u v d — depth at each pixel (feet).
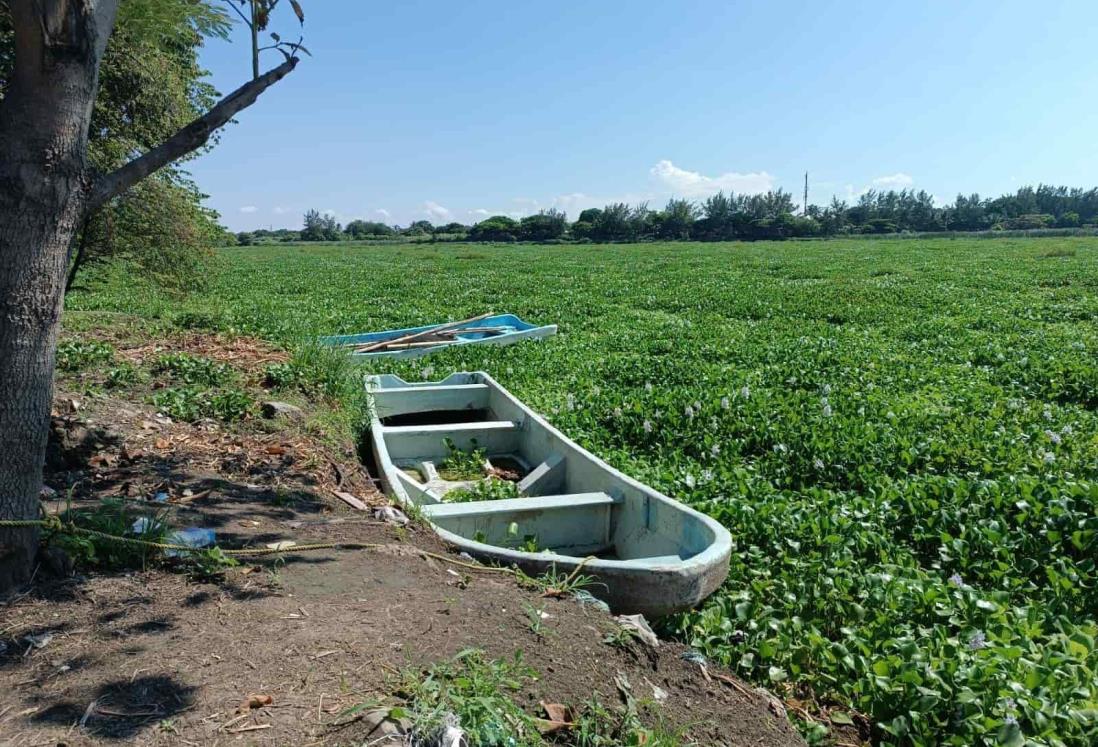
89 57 9.76
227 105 11.43
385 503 16.38
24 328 9.89
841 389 34.12
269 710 7.95
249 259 181.16
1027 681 11.48
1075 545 16.88
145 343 31.37
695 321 60.95
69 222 10.07
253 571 11.38
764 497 19.97
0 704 7.94
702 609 14.34
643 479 21.75
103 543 11.23
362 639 9.51
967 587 14.78
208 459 17.78
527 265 148.97
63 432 16.97
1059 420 28.81
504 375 37.01
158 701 8.04
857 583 14.93
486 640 9.82
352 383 26.35
